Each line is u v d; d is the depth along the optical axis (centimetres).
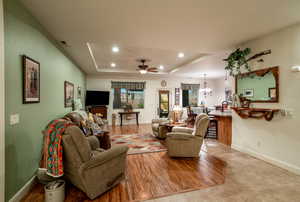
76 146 170
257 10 207
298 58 244
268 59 286
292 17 226
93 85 714
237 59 328
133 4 193
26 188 198
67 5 194
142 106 791
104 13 213
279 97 271
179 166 279
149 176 242
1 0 145
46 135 181
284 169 263
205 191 202
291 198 188
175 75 756
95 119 470
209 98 896
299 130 245
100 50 403
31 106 212
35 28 224
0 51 146
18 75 183
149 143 423
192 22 239
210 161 300
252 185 217
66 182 215
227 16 222
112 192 200
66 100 374
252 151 324
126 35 284
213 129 559
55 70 302
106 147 334
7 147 164
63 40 304
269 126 289
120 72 660
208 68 589
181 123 443
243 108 327
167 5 195
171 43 325
